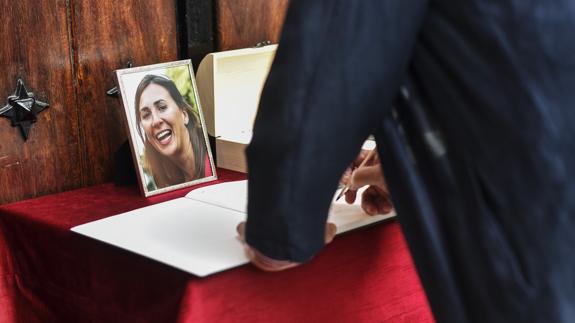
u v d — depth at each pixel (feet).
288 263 4.01
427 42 3.63
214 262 4.17
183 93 5.83
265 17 6.91
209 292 4.12
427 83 3.66
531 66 3.42
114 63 5.88
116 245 4.44
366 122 3.61
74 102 5.71
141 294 4.43
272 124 3.56
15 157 5.46
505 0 3.42
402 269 5.04
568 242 3.53
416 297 5.16
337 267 4.67
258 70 6.63
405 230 3.85
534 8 3.40
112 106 5.92
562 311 3.55
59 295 5.06
